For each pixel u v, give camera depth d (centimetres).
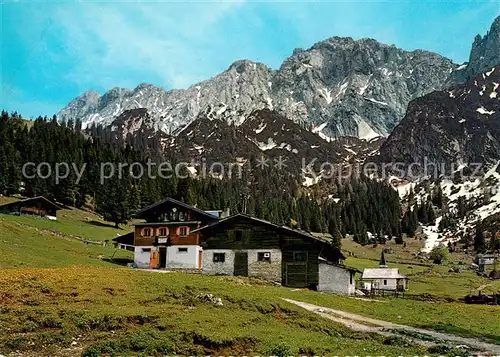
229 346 2639
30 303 3189
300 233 6681
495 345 3278
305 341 2844
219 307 3544
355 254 17900
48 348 2486
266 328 3108
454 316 4756
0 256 5325
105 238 11956
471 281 12088
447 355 2755
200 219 8719
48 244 7906
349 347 2812
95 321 2822
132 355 2397
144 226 8800
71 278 3941
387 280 10175
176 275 4725
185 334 2714
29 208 12812
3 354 2373
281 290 5041
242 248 6906
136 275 4428
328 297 5019
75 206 17362
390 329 3612
